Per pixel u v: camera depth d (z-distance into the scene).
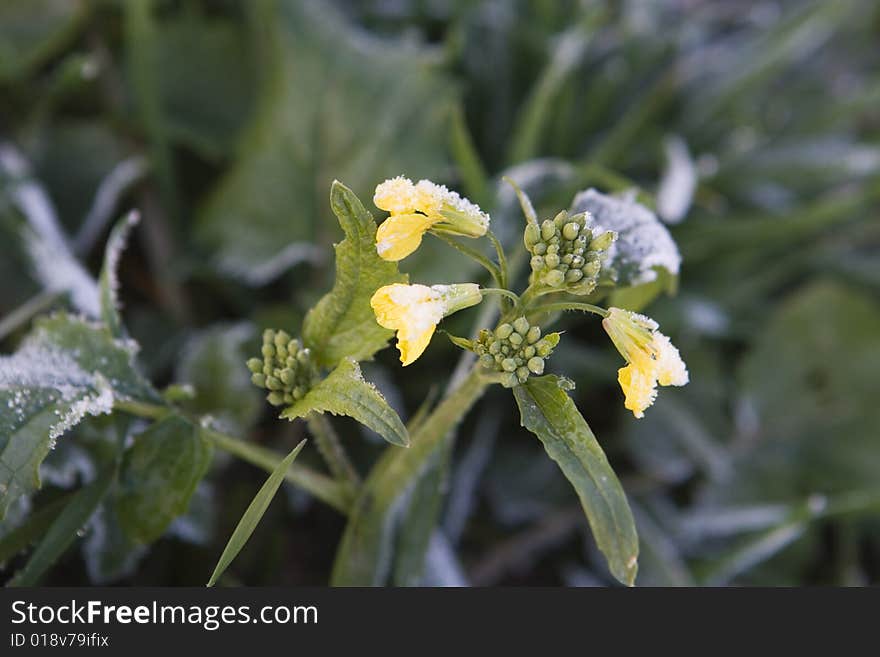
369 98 0.38
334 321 0.25
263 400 0.33
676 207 0.38
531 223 0.24
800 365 0.43
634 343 0.24
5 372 0.25
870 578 0.42
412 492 0.28
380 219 0.38
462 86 0.42
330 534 0.36
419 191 0.24
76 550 0.30
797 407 0.43
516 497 0.38
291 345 0.25
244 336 0.33
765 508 0.40
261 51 0.41
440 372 0.39
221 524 0.32
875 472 0.41
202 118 0.42
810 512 0.33
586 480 0.24
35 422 0.25
